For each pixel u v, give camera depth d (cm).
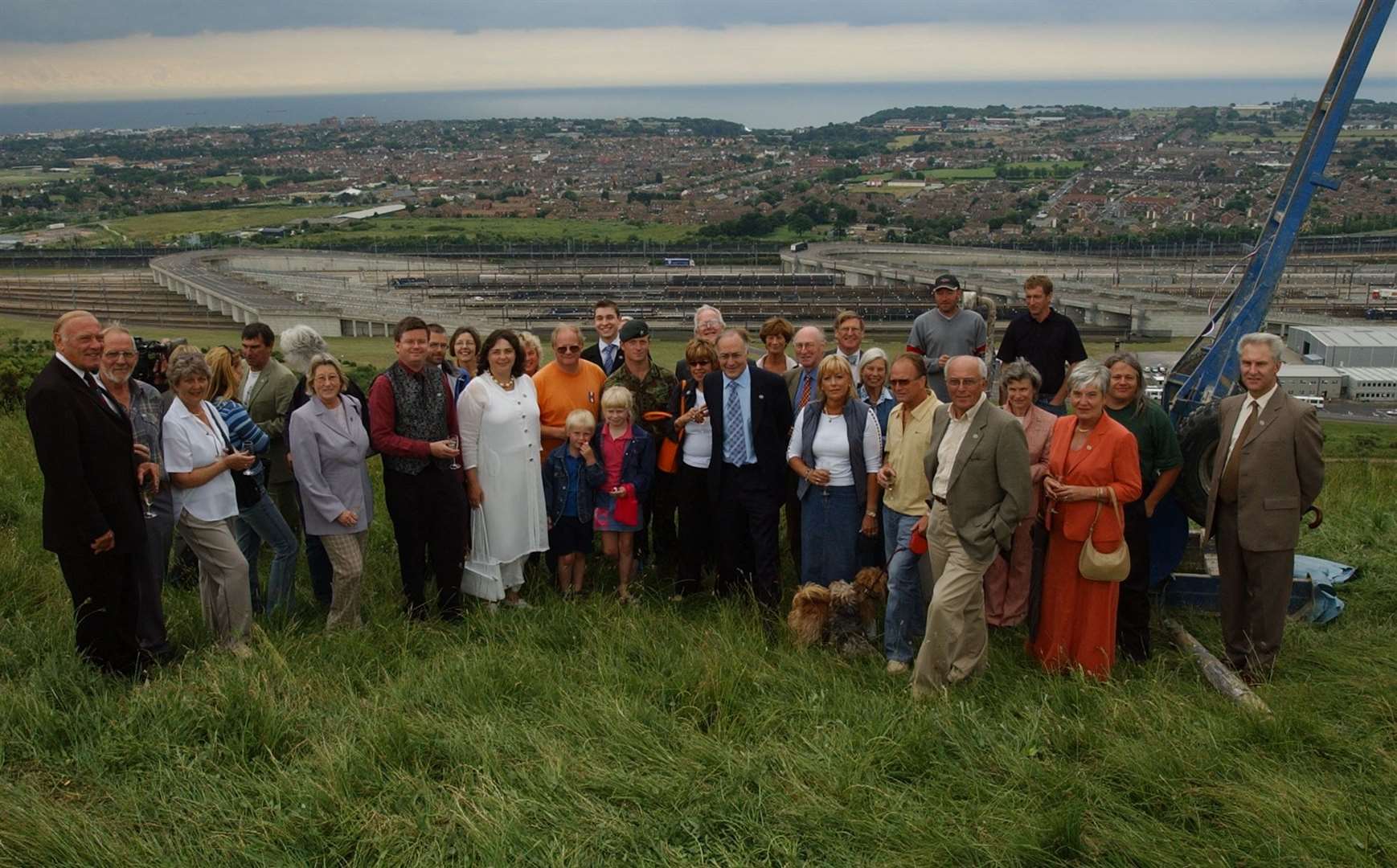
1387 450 4350
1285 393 630
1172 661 666
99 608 615
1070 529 631
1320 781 503
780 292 10475
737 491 749
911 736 538
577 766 516
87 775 516
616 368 852
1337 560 835
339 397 714
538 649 666
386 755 524
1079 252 14875
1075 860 455
